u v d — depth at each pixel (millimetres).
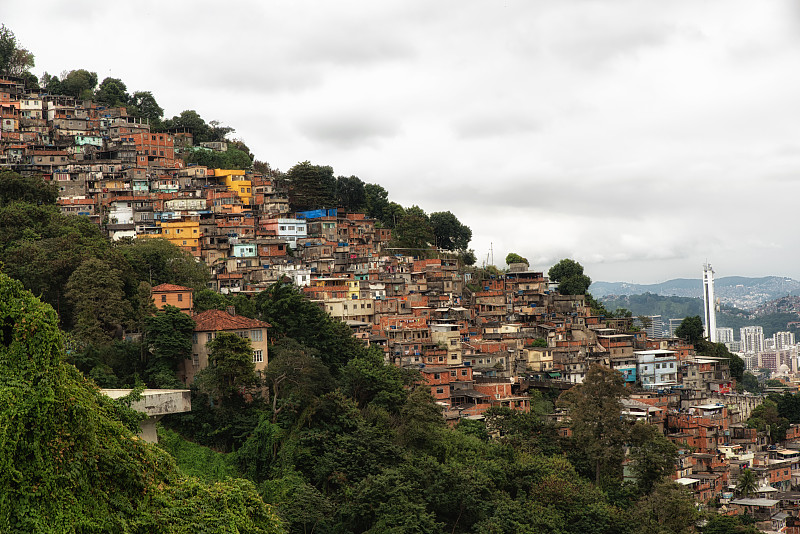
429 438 127562
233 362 117438
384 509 103562
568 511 120750
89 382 54125
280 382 123062
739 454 178500
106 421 48531
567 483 123812
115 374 120438
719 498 160000
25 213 162000
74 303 133875
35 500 40406
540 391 182500
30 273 136500
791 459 182125
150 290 142375
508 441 141500
